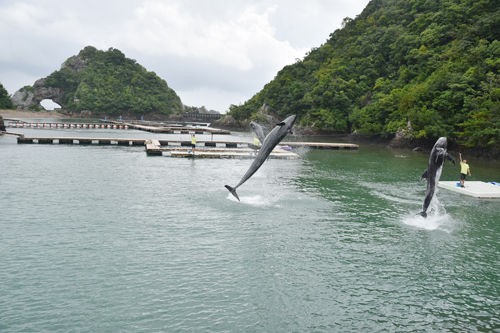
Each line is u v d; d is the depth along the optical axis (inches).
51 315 430.3
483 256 636.1
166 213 822.5
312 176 1342.3
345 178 1316.4
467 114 2108.8
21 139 2086.6
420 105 2456.9
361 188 1144.2
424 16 3649.1
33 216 773.9
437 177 788.6
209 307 458.6
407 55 3462.1
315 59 5177.2
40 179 1131.9
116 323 420.2
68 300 462.6
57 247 619.8
